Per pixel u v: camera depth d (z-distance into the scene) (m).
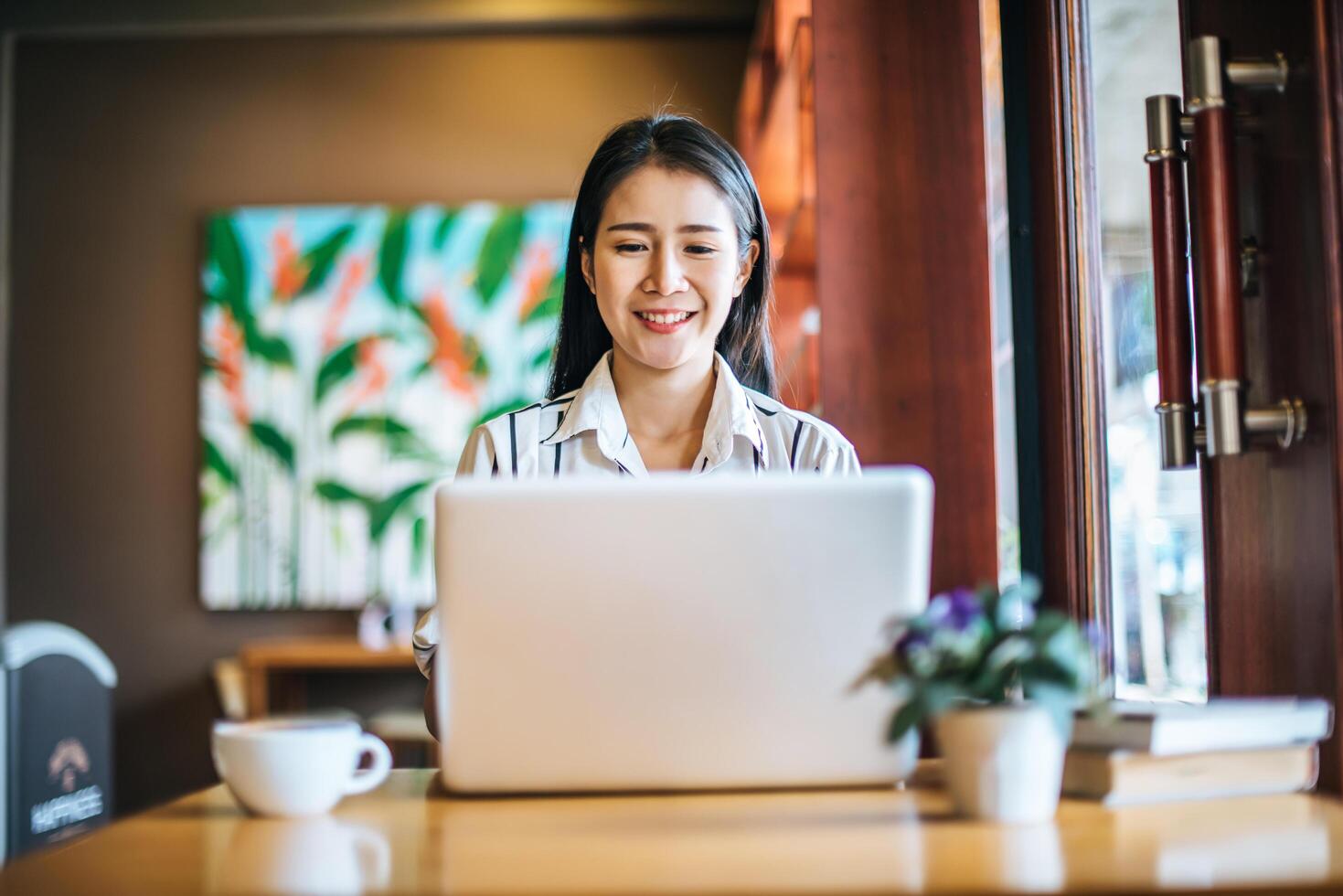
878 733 1.18
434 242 4.57
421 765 3.85
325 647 4.13
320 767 1.14
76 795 3.15
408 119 4.68
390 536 4.52
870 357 2.37
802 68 2.77
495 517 1.15
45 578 4.59
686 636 1.16
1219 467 1.47
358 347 4.56
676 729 1.17
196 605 4.58
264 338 4.57
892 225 2.39
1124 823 1.07
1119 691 1.75
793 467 1.71
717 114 4.66
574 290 1.82
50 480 4.62
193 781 4.53
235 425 4.56
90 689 3.24
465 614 1.16
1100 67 1.78
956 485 2.32
